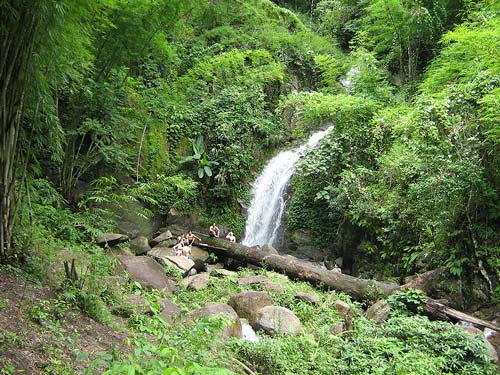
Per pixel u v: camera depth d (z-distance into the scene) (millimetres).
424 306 7152
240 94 14148
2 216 4664
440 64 12938
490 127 8094
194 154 12891
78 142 10281
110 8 8555
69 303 4348
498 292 7531
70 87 8680
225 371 1830
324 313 6906
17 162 4969
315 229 12164
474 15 12109
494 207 8047
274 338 5680
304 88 17578
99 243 8086
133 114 11336
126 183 10953
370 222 10250
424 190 8305
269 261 9609
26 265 4812
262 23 18891
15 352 3197
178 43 15656
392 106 12805
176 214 11789
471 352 5730
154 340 4410
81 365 3406
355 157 11680
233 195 13039
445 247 8367
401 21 15008
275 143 14695
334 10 21219
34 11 4387
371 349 5660
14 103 4672
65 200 8969
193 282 8109
